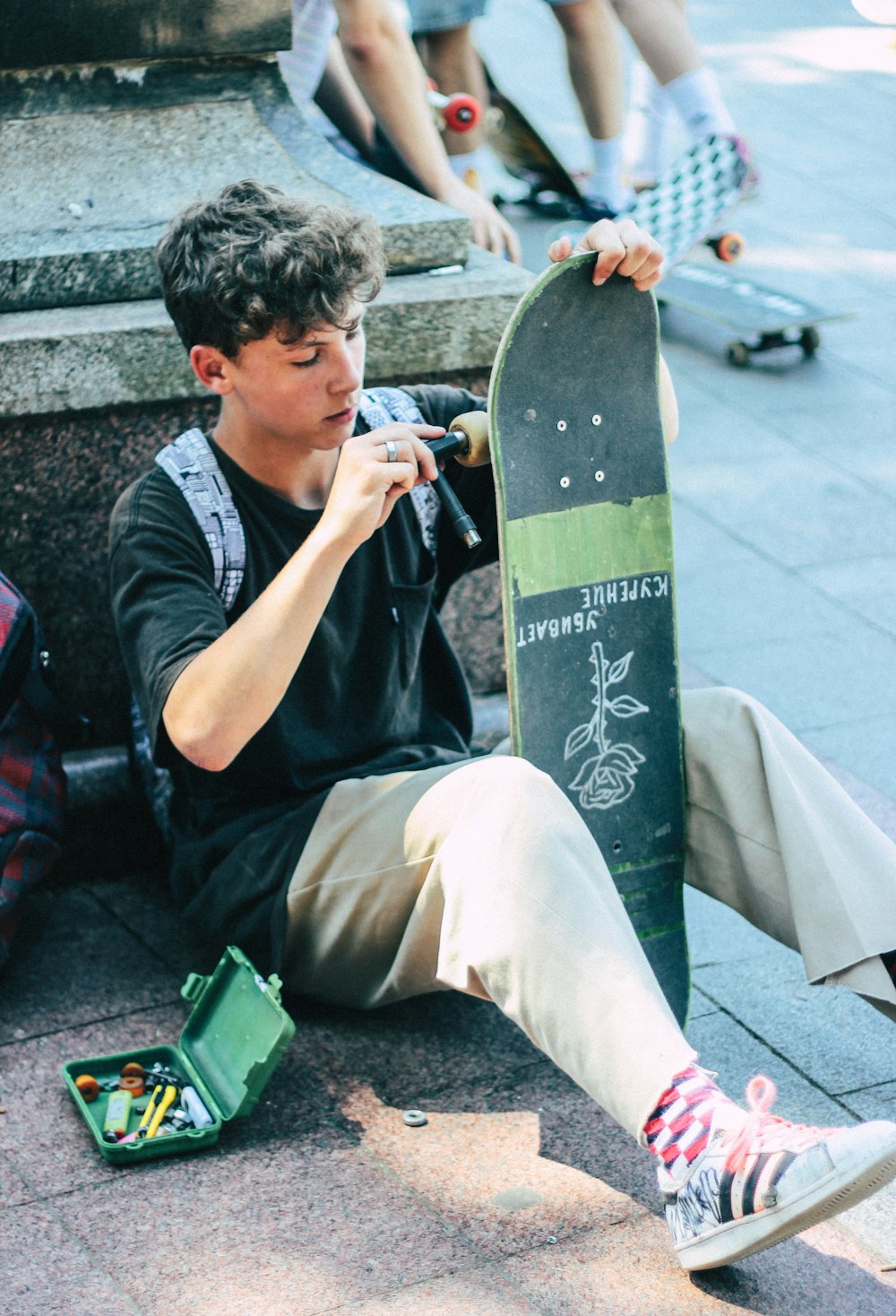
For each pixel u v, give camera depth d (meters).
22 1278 1.97
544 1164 2.19
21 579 2.83
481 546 2.46
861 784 3.22
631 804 2.31
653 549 2.31
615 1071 1.91
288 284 2.03
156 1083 2.34
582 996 1.91
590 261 2.18
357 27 3.36
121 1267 1.99
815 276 6.29
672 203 4.77
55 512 2.81
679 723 2.33
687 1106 1.89
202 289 2.08
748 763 2.25
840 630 3.90
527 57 9.59
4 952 2.55
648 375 2.29
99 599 2.89
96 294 2.80
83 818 2.88
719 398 5.34
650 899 2.36
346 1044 2.46
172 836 2.70
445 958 2.06
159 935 2.75
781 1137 1.84
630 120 6.19
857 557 4.28
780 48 9.62
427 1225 2.07
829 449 4.93
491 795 2.04
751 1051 2.45
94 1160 2.20
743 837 2.25
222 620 2.22
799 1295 1.95
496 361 2.15
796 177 7.44
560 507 2.23
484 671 3.17
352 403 2.18
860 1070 2.40
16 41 2.84
